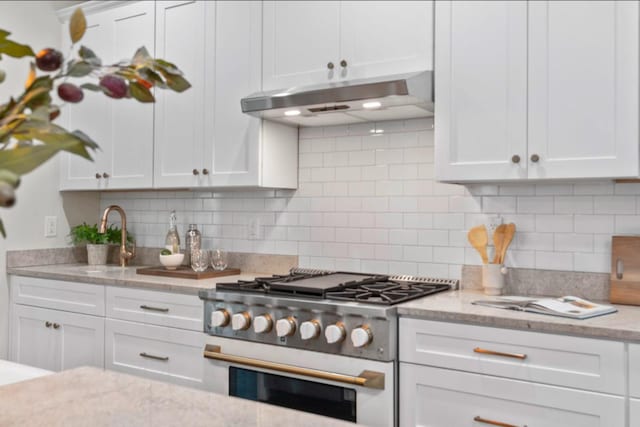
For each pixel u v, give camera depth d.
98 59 0.60
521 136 2.14
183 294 2.67
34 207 3.53
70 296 3.13
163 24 3.17
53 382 1.17
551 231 2.42
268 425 0.94
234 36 2.90
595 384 1.76
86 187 3.50
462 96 2.27
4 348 3.39
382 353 2.07
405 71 2.40
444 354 2.02
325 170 3.01
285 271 3.12
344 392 2.16
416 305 2.12
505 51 2.18
